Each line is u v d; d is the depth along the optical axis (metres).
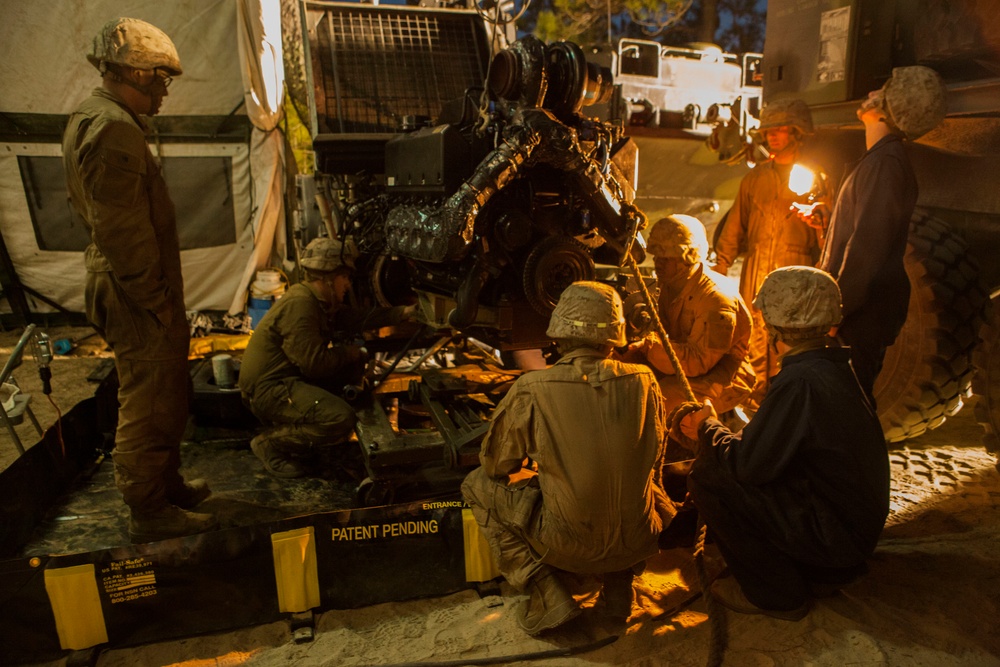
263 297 6.53
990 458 3.76
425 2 5.18
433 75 4.62
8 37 5.95
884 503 2.35
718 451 2.48
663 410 2.43
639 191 7.19
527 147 2.79
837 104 4.12
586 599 2.64
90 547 2.95
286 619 2.62
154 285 2.64
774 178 3.84
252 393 3.60
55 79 6.12
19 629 2.38
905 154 2.93
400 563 2.69
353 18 4.61
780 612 2.48
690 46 7.84
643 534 2.38
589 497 2.26
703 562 2.68
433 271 3.29
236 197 6.66
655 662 2.34
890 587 2.65
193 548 2.49
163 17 6.10
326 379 3.74
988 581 2.69
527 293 2.94
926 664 2.26
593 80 3.07
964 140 3.51
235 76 6.38
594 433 2.27
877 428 2.34
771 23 4.47
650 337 3.21
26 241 6.46
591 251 3.37
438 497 3.22
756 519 2.42
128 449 2.81
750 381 3.38
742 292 4.04
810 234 3.82
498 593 2.73
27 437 4.36
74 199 2.71
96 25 6.06
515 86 2.92
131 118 2.62
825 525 2.33
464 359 4.52
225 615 2.56
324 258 3.56
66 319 6.76
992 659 2.29
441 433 3.21
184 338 2.84
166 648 2.49
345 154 4.02
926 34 3.52
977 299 3.45
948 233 3.55
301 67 6.81
